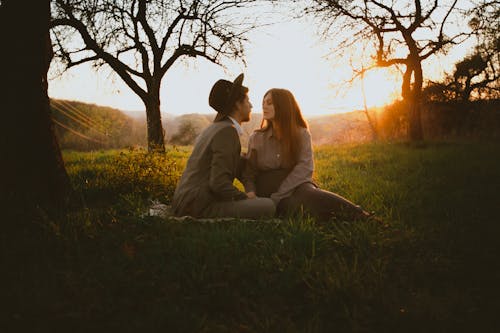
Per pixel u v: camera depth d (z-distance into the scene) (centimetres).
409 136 1441
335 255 296
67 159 1020
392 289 251
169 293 236
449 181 590
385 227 365
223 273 260
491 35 1351
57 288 240
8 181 382
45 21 396
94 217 377
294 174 396
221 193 367
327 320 219
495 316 219
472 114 1661
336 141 2166
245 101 386
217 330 204
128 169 552
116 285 243
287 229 344
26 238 306
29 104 394
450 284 261
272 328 207
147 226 354
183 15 934
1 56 384
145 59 963
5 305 217
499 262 291
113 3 829
